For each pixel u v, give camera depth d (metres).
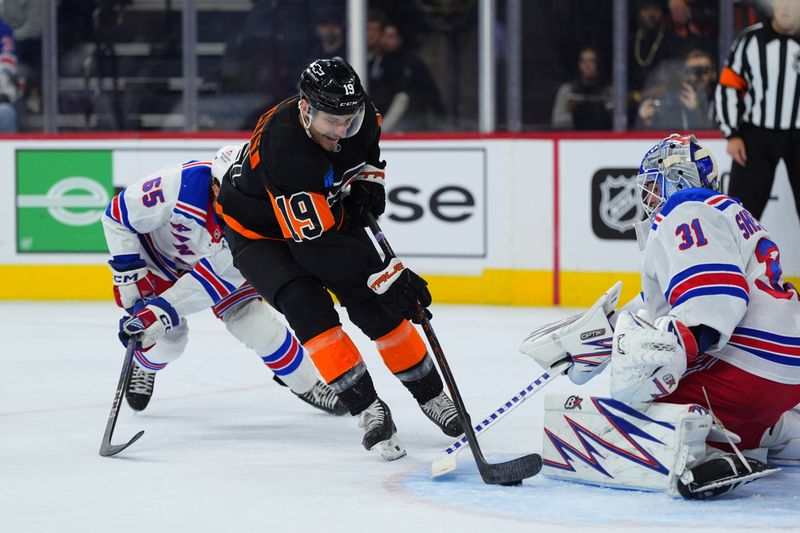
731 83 18.58
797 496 7.75
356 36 21.95
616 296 8.26
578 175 21.03
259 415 11.25
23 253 22.38
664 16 21.05
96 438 10.09
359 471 8.69
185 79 22.45
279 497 7.83
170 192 10.13
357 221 9.73
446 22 21.75
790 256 19.70
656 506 7.47
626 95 21.31
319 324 9.12
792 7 18.19
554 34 21.41
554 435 8.27
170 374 13.80
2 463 9.03
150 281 10.77
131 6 22.38
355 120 8.66
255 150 9.11
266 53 22.27
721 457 7.65
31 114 22.69
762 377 7.87
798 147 18.59
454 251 21.53
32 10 22.45
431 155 21.50
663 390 7.61
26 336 17.20
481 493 7.91
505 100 21.70
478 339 16.69
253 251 9.39
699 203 7.80
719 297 7.55
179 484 8.26
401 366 9.56
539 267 21.30
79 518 7.29
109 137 22.20
